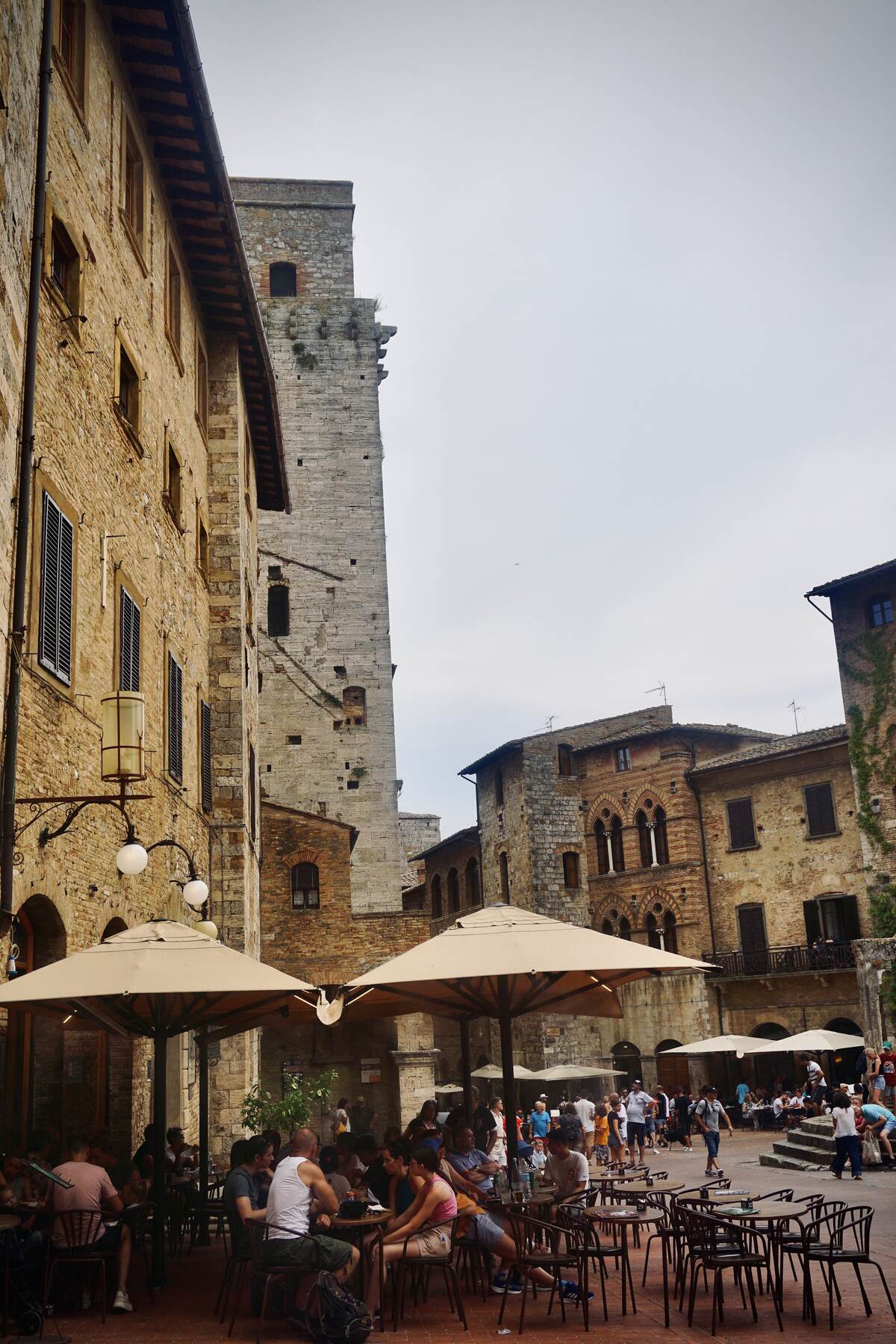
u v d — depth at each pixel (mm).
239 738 26938
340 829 41062
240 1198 11422
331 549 53125
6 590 12039
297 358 55125
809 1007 49031
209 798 25875
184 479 24031
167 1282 13461
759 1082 50281
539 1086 54094
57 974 11648
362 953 40312
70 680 14852
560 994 16250
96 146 17422
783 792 51406
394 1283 11516
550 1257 11469
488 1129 22406
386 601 52719
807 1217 18344
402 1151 13992
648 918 56031
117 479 17938
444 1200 11750
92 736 15977
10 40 12117
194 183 22766
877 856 46812
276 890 40469
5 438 11961
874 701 47344
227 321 28000
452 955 13422
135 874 17906
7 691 12398
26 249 13125
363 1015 18969
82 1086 16156
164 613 21234
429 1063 38969
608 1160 30344
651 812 56375
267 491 37406
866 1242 12055
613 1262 16219
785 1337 10914
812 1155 29031
